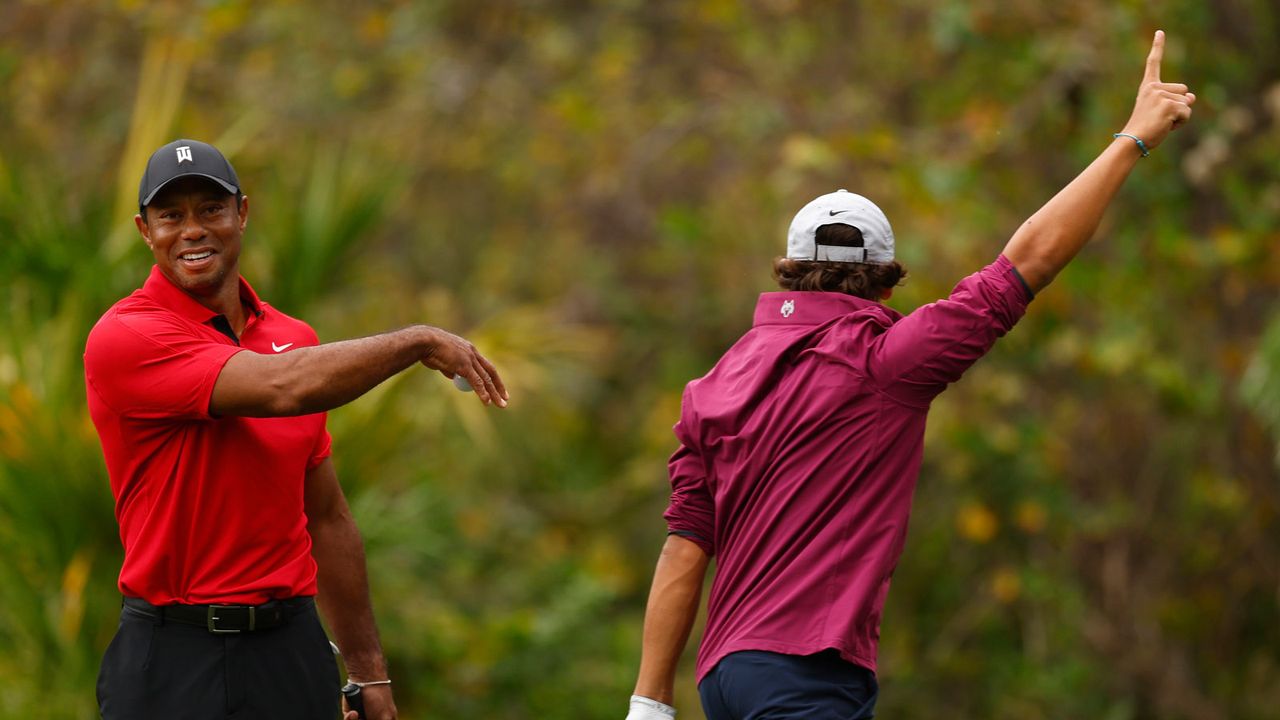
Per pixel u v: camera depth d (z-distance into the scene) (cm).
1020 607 3959
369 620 1464
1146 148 1265
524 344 3198
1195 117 3384
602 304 4838
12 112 3900
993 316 1232
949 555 4012
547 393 4631
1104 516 3650
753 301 4503
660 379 4756
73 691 2380
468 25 4638
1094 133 3400
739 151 4238
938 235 3344
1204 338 3594
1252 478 3684
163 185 1267
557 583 4116
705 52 4388
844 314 1293
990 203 3488
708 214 4269
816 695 1223
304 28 4353
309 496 1415
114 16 4056
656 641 1334
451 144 4609
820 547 1237
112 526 2338
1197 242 3456
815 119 3900
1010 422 3747
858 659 1228
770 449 1260
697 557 1336
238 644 1289
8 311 2439
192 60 3938
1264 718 3784
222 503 1282
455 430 3969
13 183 2512
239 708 1284
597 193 4647
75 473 2278
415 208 4803
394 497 2984
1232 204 3484
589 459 4794
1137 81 3388
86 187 2944
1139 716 3825
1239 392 3316
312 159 3444
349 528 1446
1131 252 3434
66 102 4025
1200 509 3734
